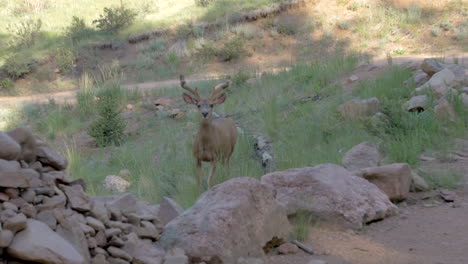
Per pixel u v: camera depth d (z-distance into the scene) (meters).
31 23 30.88
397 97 12.97
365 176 7.48
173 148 12.65
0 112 18.31
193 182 9.17
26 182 4.52
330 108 13.20
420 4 28.11
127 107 17.48
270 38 27.91
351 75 16.53
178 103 17.41
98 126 14.66
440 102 11.27
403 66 15.67
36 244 4.05
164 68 26.33
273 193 5.88
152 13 31.91
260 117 13.97
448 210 7.01
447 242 5.78
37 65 27.16
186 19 29.72
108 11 29.98
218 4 31.20
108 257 4.75
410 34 25.64
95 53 28.11
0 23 32.31
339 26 27.62
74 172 10.70
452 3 27.56
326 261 5.26
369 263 5.21
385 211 6.74
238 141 11.69
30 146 5.03
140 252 4.96
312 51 26.41
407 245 5.78
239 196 5.49
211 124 8.80
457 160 9.06
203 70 25.98
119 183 10.00
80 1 35.62
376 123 10.78
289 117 13.53
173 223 5.40
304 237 5.93
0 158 4.65
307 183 6.74
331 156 9.48
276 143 11.80
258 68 23.61
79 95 18.47
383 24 26.92
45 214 4.50
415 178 7.81
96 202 5.12
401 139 9.91
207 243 5.03
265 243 5.50
